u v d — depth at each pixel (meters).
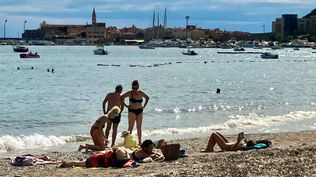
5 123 34.50
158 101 49.44
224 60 168.62
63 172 15.70
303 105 46.44
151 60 160.88
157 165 16.17
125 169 15.69
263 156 16.55
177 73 101.88
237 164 15.01
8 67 115.44
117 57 183.88
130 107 21.84
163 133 28.08
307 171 13.99
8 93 60.06
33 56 166.00
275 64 147.12
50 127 32.53
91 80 82.19
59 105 46.78
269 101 50.34
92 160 16.45
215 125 31.61
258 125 31.70
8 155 21.28
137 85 21.86
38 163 18.08
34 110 42.72
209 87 69.88
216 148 21.19
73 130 30.91
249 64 145.50
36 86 70.50
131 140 19.56
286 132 27.33
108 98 22.19
